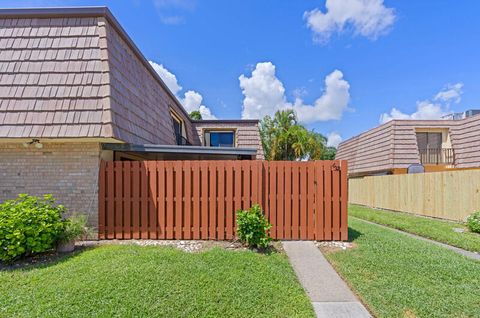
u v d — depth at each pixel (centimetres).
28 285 412
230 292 387
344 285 443
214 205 674
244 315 340
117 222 672
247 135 1739
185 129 1594
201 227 673
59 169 671
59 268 468
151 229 671
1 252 497
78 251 573
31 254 550
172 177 677
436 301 380
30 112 632
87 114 629
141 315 332
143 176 675
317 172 677
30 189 669
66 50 684
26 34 702
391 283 439
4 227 509
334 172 676
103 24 704
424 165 1822
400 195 1405
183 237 672
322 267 516
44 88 652
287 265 507
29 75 664
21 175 671
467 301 381
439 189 1148
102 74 662
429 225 979
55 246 569
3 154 675
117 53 748
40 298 371
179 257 512
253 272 457
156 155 935
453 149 1841
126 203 672
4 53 685
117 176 674
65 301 360
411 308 362
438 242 775
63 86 652
